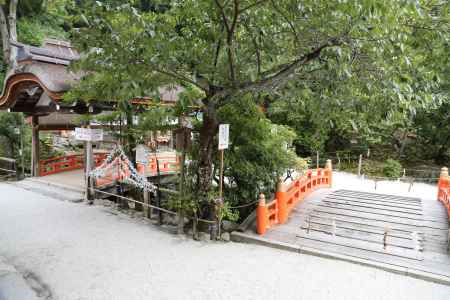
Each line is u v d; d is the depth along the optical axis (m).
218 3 4.41
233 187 7.53
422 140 17.61
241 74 5.86
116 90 5.12
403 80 4.72
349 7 3.68
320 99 5.07
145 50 4.67
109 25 4.18
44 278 4.50
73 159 13.46
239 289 4.35
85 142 9.26
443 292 4.38
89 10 4.06
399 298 4.21
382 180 13.88
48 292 4.14
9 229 6.51
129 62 4.73
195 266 5.00
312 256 5.53
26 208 8.11
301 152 19.33
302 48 5.16
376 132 16.73
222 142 5.82
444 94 9.51
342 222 7.11
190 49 5.34
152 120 6.93
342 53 4.22
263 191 8.30
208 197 6.23
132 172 8.12
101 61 4.77
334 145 19.67
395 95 4.59
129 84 4.50
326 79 4.83
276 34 5.55
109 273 4.69
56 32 21.62
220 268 4.95
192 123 6.86
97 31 4.23
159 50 4.61
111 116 8.73
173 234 6.44
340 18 4.16
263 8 4.80
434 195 10.04
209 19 5.66
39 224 6.86
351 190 10.26
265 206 6.39
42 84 8.27
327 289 4.41
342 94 4.96
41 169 12.00
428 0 4.68
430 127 15.57
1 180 11.92
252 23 5.30
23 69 8.89
